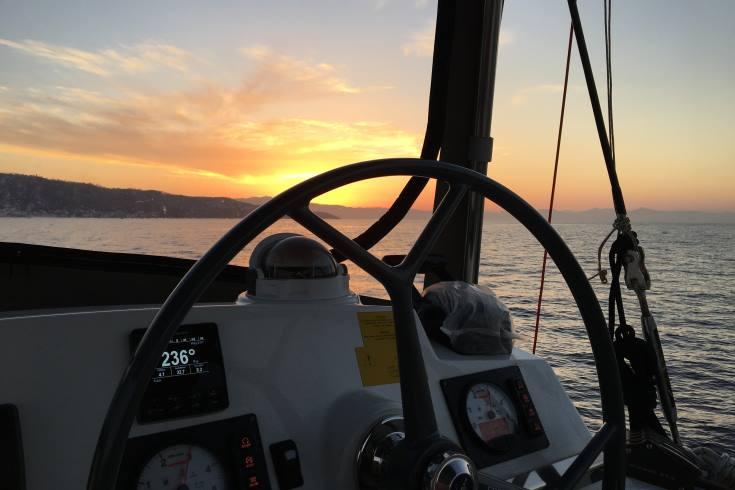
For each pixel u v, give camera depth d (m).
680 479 1.37
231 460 0.66
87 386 0.62
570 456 1.01
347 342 0.81
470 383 0.96
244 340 0.73
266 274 0.81
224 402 0.68
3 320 0.60
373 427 0.69
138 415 0.62
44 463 0.58
